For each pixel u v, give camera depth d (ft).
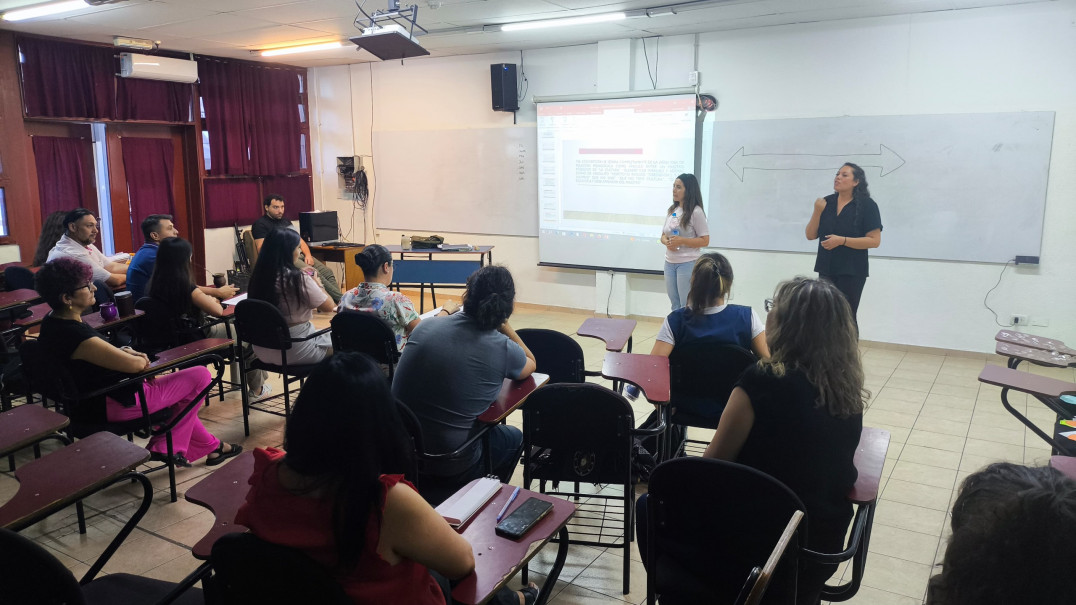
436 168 25.04
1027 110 16.16
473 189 24.48
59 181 20.47
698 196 17.85
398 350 10.71
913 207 17.66
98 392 8.93
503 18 17.85
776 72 18.89
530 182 23.35
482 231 24.61
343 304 11.35
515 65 22.75
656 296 21.85
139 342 12.10
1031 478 2.38
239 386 14.20
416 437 6.86
